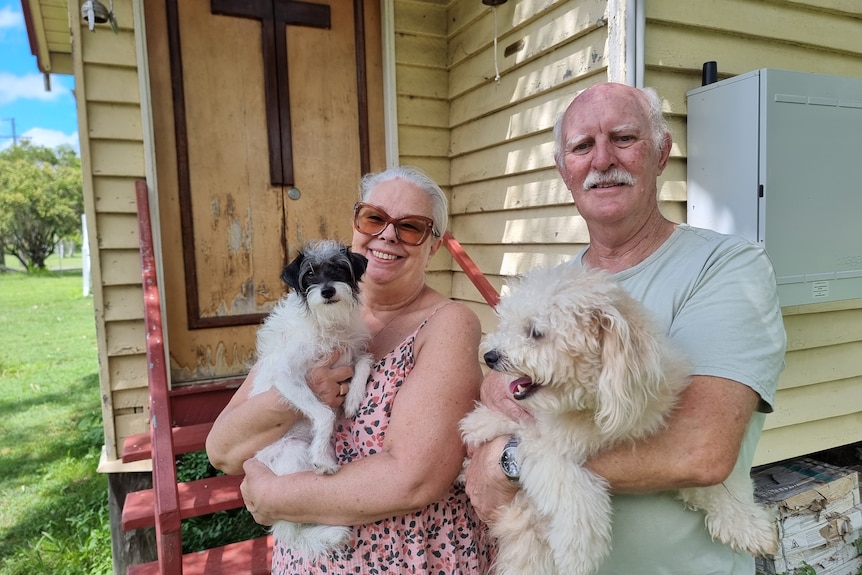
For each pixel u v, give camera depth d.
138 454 3.27
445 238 3.96
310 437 1.91
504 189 3.92
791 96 2.54
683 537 1.49
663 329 1.45
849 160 2.69
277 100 3.96
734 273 1.44
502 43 3.74
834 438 3.38
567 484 1.40
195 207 3.78
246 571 2.71
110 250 3.54
